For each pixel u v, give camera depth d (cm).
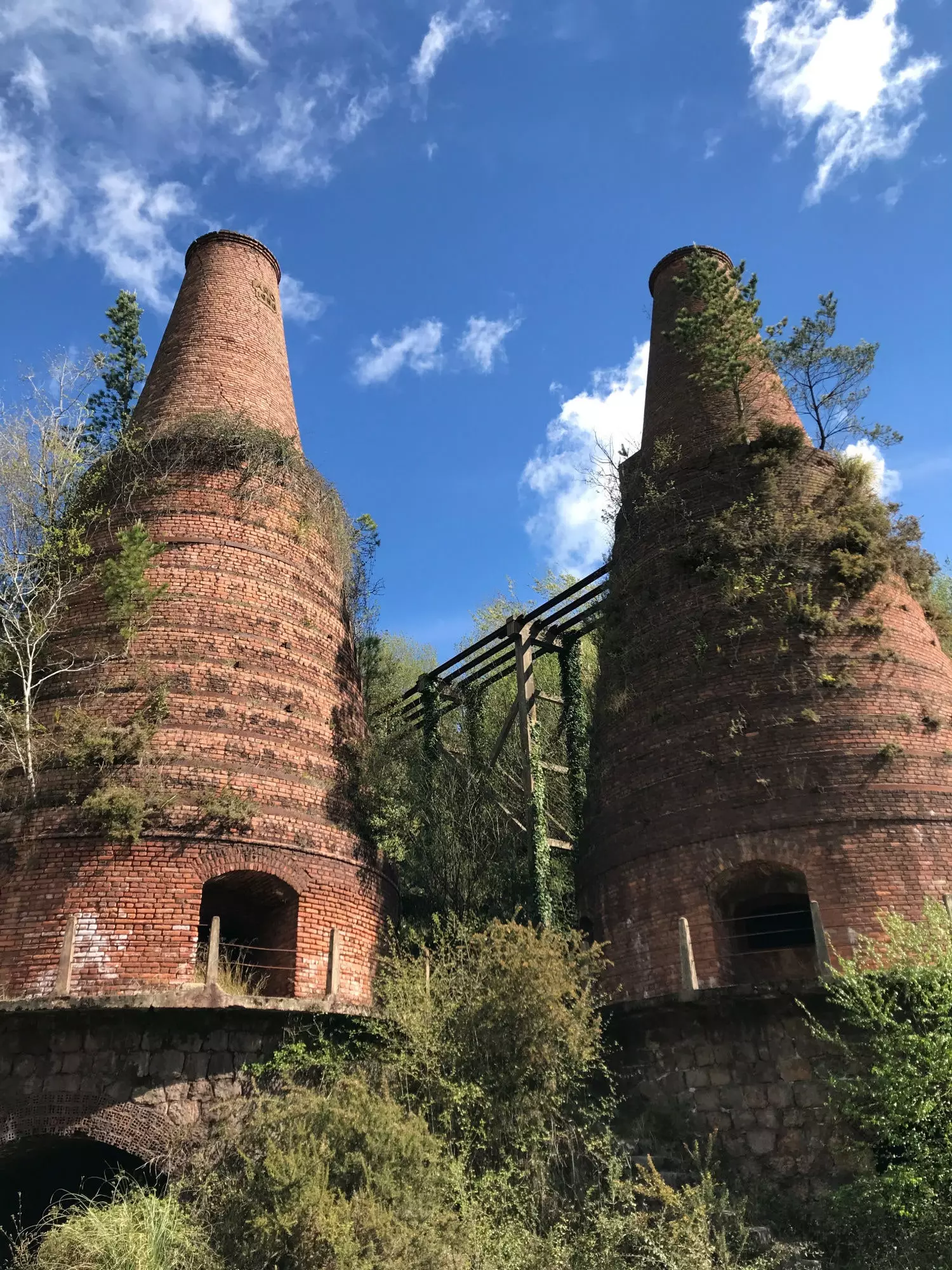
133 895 1399
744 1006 1309
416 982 1379
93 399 3072
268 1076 1314
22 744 1516
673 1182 1209
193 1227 1077
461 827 2238
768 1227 1123
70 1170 1466
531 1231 1104
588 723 2064
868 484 1781
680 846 1509
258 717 1644
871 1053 1210
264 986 1495
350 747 1772
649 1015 1397
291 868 1536
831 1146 1198
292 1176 1008
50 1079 1237
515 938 1355
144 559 1677
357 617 2053
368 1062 1338
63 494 1906
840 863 1384
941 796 1453
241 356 2139
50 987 1323
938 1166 1032
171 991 1277
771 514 1728
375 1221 973
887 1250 1038
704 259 1975
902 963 1179
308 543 1931
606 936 1571
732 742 1541
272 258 2406
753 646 1611
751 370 1922
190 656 1645
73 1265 1045
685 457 1919
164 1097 1251
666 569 1797
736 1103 1280
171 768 1516
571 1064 1280
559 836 2048
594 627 2061
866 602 1639
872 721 1502
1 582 1752
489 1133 1216
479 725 2425
